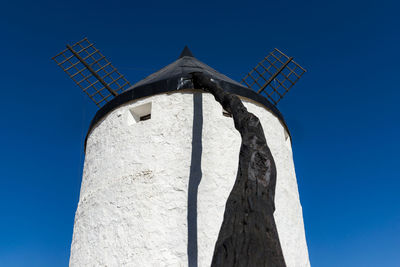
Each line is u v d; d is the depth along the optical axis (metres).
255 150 4.34
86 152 8.01
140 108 7.47
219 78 7.57
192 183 6.46
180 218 6.18
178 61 9.38
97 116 8.01
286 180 7.39
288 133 8.55
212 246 6.00
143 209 6.32
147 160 6.74
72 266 6.73
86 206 7.05
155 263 5.86
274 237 3.67
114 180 6.86
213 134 6.89
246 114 4.98
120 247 6.18
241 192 3.96
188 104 7.12
